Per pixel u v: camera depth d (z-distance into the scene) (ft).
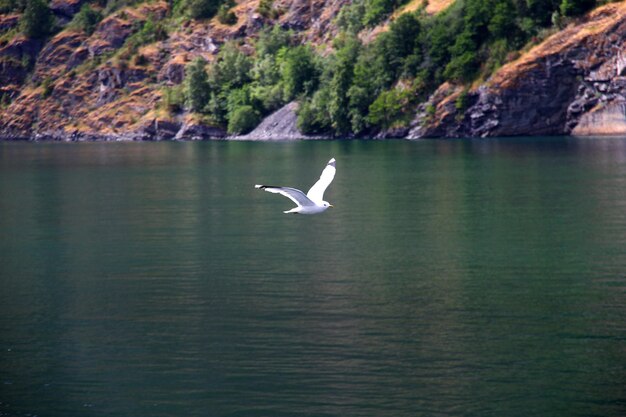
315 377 95.25
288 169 310.24
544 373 94.58
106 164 368.89
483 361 98.22
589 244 152.05
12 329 114.11
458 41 485.56
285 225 182.29
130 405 90.27
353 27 594.24
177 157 400.88
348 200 216.74
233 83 609.01
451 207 199.11
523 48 479.82
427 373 95.40
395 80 515.91
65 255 157.79
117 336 109.81
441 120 488.44
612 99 456.45
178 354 102.94
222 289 130.00
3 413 89.10
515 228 169.48
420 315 114.62
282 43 631.56
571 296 121.29
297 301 122.52
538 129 472.85
